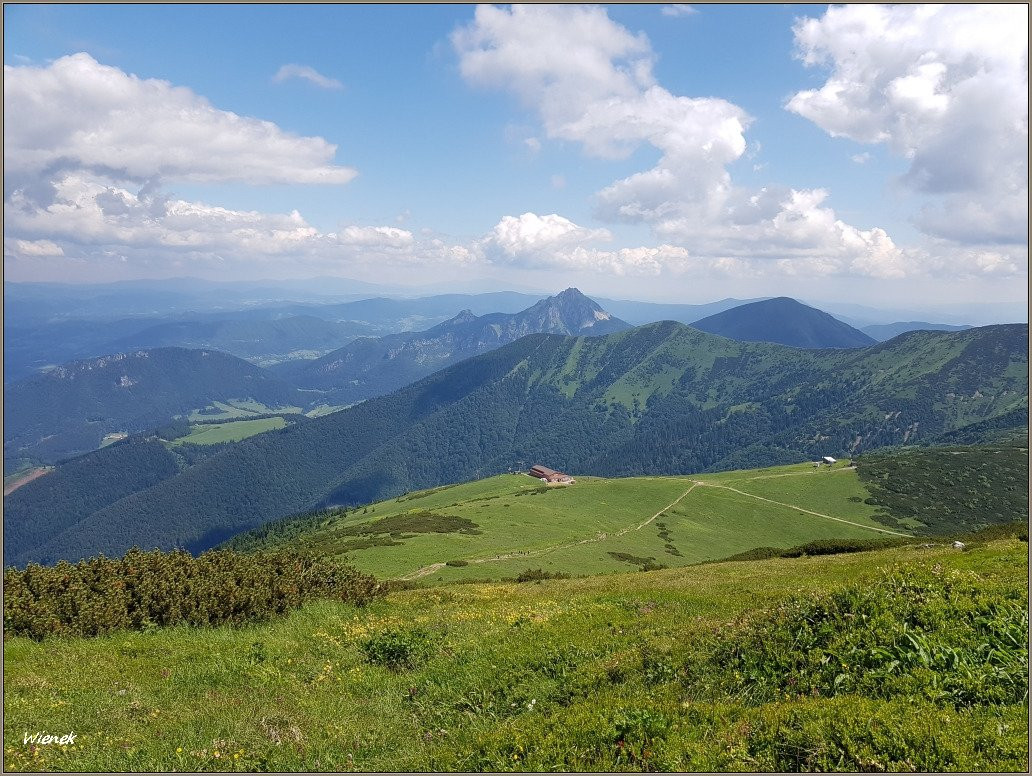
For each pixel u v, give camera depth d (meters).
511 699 12.55
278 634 18.52
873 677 9.89
